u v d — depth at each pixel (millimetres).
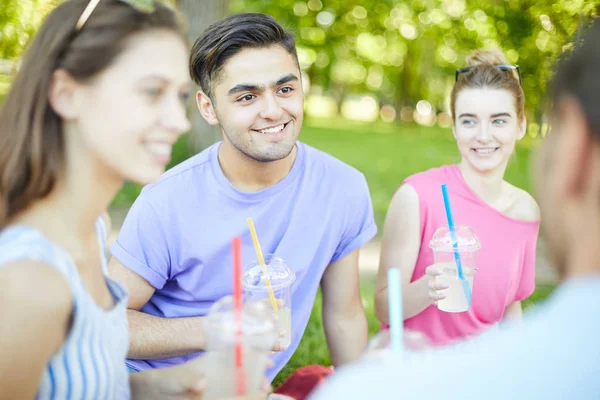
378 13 13477
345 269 2594
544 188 873
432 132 19328
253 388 1521
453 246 2402
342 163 2574
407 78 20141
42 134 1362
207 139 8391
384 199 8570
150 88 1391
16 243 1302
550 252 905
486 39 9297
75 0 1387
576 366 767
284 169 2393
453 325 2674
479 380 791
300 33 13438
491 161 2686
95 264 1569
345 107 29641
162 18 1416
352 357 2594
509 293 2752
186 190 2381
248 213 2387
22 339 1255
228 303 1561
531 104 4945
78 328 1371
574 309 792
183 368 1726
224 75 2219
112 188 1477
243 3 11641
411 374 824
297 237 2438
